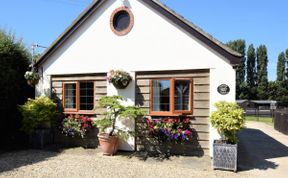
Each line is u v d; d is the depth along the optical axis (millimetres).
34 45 10109
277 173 6289
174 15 7816
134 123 8266
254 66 52250
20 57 9789
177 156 7625
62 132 9125
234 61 7301
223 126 6402
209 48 7551
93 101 8961
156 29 8094
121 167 6617
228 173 6223
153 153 7957
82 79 9125
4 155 7801
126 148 8336
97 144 8852
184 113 7758
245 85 48375
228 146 6410
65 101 9430
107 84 8734
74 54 9172
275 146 9852
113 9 8648
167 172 6227
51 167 6586
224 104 6762
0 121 9383
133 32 8359
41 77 9648
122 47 8500
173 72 7969
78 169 6430
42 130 8891
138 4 8305
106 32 8742
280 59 50750
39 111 8789
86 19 8945
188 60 7746
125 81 8227
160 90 8109
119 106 7738
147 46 8188
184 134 7477
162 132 7680
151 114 8117
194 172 6250
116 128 8328
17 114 9680
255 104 39719
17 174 6020
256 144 10289
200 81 7680
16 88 9477
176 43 7879
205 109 7609
